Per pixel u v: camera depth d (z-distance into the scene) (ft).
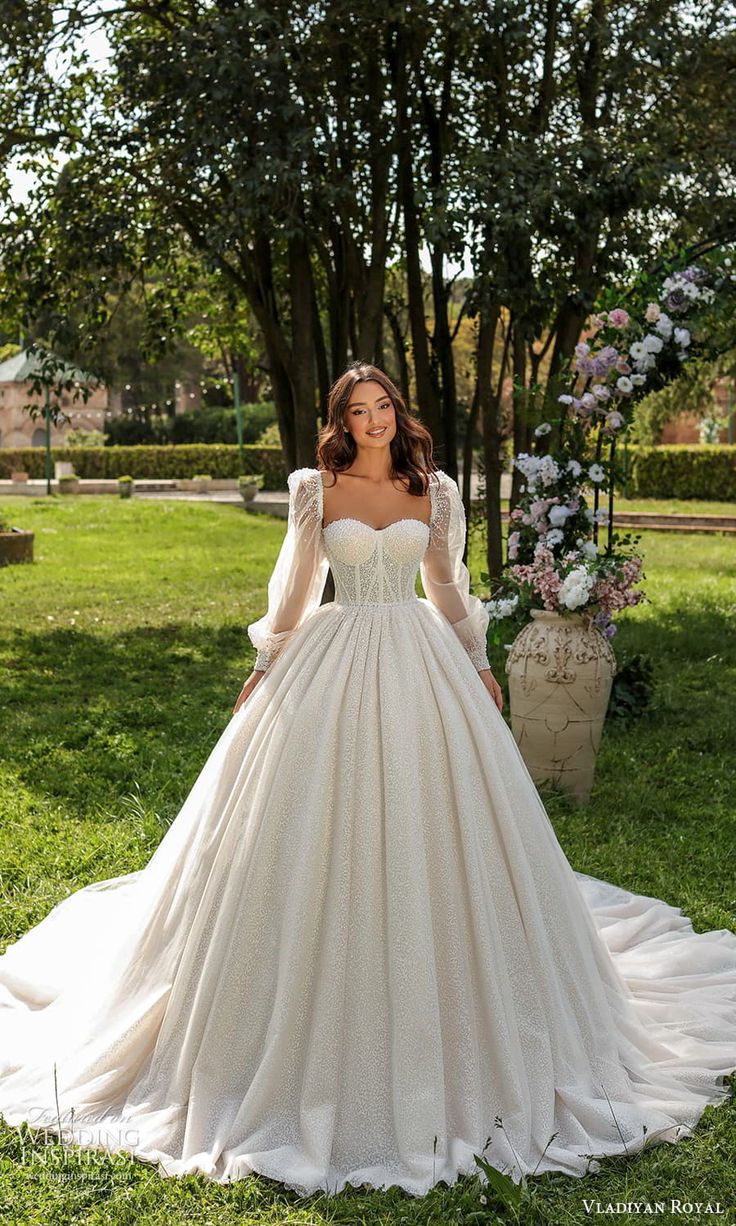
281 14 26.14
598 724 17.69
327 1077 8.98
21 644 31.35
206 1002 9.41
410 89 31.19
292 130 25.49
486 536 37.09
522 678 17.57
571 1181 8.66
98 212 28.63
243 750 10.25
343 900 9.18
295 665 10.23
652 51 27.07
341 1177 8.68
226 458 122.93
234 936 9.38
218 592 42.37
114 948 11.68
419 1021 8.95
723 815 17.31
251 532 66.80
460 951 9.27
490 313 26.22
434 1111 8.87
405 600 10.48
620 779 19.04
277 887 9.40
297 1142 8.92
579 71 29.86
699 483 88.58
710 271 19.88
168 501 88.07
